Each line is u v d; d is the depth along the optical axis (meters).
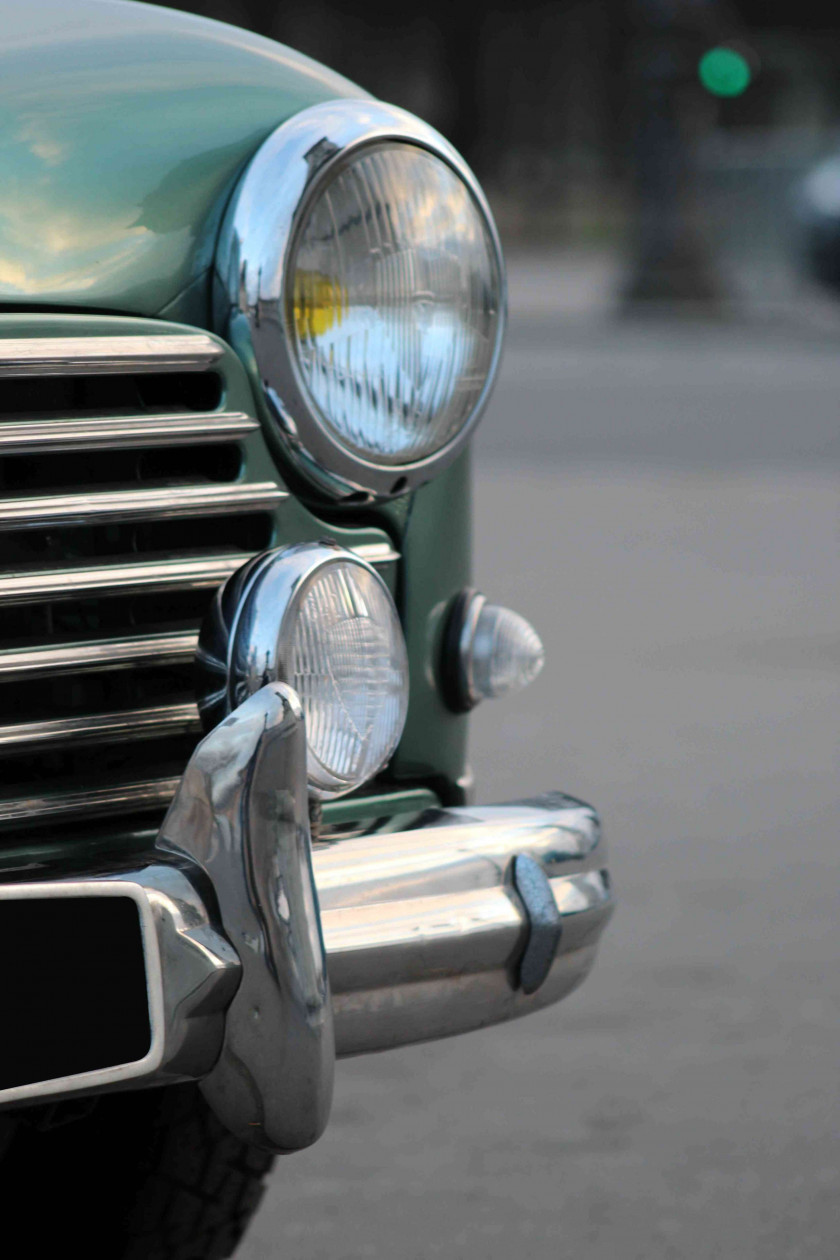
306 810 2.99
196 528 3.56
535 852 3.51
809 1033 6.00
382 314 3.60
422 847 3.40
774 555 13.76
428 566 3.92
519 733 9.38
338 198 3.54
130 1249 3.93
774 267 35.72
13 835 3.32
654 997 6.29
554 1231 4.77
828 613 11.98
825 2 58.69
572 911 3.53
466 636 3.97
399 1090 5.64
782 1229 4.79
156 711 3.37
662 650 11.02
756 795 8.43
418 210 3.64
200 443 3.42
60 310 3.36
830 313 32.88
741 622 11.73
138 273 3.46
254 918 2.93
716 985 6.38
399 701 3.39
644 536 14.41
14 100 3.51
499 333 3.79
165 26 3.89
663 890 7.25
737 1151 5.22
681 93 32.81
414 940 3.29
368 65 66.44
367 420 3.61
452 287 3.69
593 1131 5.35
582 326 31.38
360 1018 3.27
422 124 3.69
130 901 2.89
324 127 3.56
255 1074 2.96
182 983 2.89
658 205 32.84
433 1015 3.36
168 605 3.49
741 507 15.62
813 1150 5.23
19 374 3.17
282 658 3.18
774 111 60.88
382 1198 4.96
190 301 3.52
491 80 68.50
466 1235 4.75
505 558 13.58
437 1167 5.14
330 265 3.54
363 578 3.31
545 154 69.19
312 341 3.52
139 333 3.34
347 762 3.29
